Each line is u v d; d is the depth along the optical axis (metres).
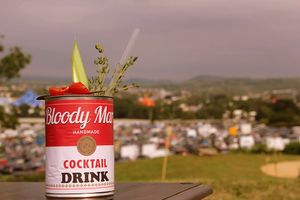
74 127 0.62
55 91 0.63
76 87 0.63
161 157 6.79
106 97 0.63
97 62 0.69
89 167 0.62
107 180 0.63
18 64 6.50
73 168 0.61
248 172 5.69
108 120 0.63
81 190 0.61
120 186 0.84
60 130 0.62
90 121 0.62
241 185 2.80
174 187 0.81
